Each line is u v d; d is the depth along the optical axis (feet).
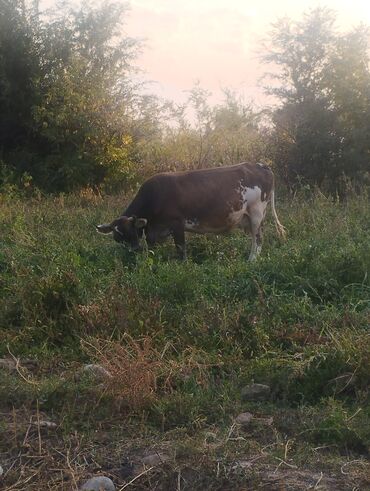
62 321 29.01
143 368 25.67
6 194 48.85
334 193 50.21
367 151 51.01
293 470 21.61
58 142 53.83
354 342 26.63
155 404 24.95
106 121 53.98
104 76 55.31
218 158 53.93
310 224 39.73
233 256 36.81
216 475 21.04
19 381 26.00
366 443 22.84
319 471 21.61
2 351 28.09
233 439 23.12
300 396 25.71
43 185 53.16
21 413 24.91
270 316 28.89
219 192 37.73
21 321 29.76
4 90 53.88
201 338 27.99
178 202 37.32
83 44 55.72
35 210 42.98
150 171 54.49
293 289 31.63
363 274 31.81
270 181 39.01
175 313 29.37
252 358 27.35
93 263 35.06
